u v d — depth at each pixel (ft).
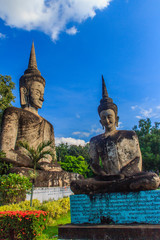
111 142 20.51
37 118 41.39
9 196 25.27
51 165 39.09
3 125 36.09
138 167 18.93
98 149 21.09
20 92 43.52
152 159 104.68
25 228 16.05
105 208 16.43
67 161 96.78
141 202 15.58
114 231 13.97
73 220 17.04
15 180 25.67
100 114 22.56
